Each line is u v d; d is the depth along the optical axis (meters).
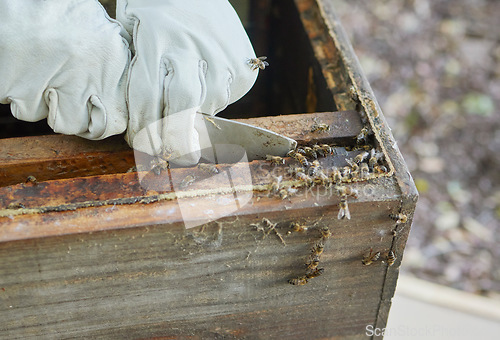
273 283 1.04
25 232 0.97
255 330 1.08
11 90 1.00
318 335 1.10
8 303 1.00
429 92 2.13
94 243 0.98
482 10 2.50
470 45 2.33
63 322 1.03
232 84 1.03
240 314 1.06
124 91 1.01
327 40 1.20
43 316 1.02
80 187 0.99
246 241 1.00
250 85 1.04
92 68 0.99
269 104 1.41
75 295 1.01
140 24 1.01
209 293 1.04
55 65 0.99
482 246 1.67
